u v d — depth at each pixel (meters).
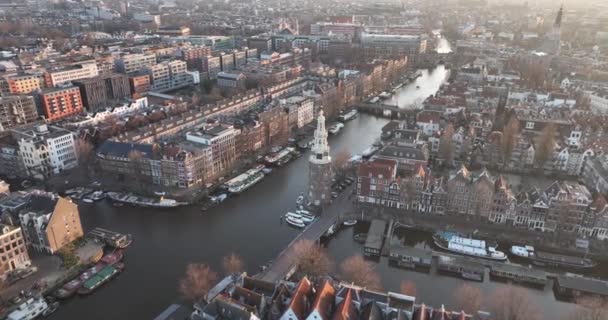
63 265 176.50
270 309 134.50
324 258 174.88
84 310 159.50
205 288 158.50
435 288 168.75
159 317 150.88
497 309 146.12
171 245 196.88
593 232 195.00
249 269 179.50
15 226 174.12
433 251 186.75
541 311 157.50
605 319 139.25
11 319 148.75
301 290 137.75
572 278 168.25
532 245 191.25
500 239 195.38
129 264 184.12
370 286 159.62
